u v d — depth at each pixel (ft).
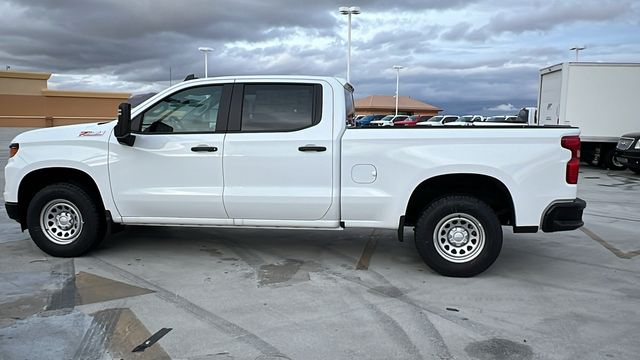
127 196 19.17
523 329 14.06
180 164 18.83
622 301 16.25
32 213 19.81
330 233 24.99
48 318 14.38
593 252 22.17
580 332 13.89
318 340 13.23
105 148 19.20
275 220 18.74
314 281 17.84
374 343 13.10
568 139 17.56
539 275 18.85
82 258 20.16
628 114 55.21
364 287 17.29
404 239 23.91
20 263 19.42
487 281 18.07
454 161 17.60
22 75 116.16
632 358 12.46
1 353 12.30
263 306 15.47
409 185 17.87
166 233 24.44
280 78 18.85
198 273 18.56
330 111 18.44
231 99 18.93
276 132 18.49
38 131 20.24
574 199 17.76
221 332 13.62
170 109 19.22
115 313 14.78
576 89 55.57
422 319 14.65
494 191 18.88
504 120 130.62
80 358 12.11
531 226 17.71
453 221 18.12
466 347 12.94
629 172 55.83
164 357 12.23
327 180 18.24
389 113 272.31
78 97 117.50
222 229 25.45
